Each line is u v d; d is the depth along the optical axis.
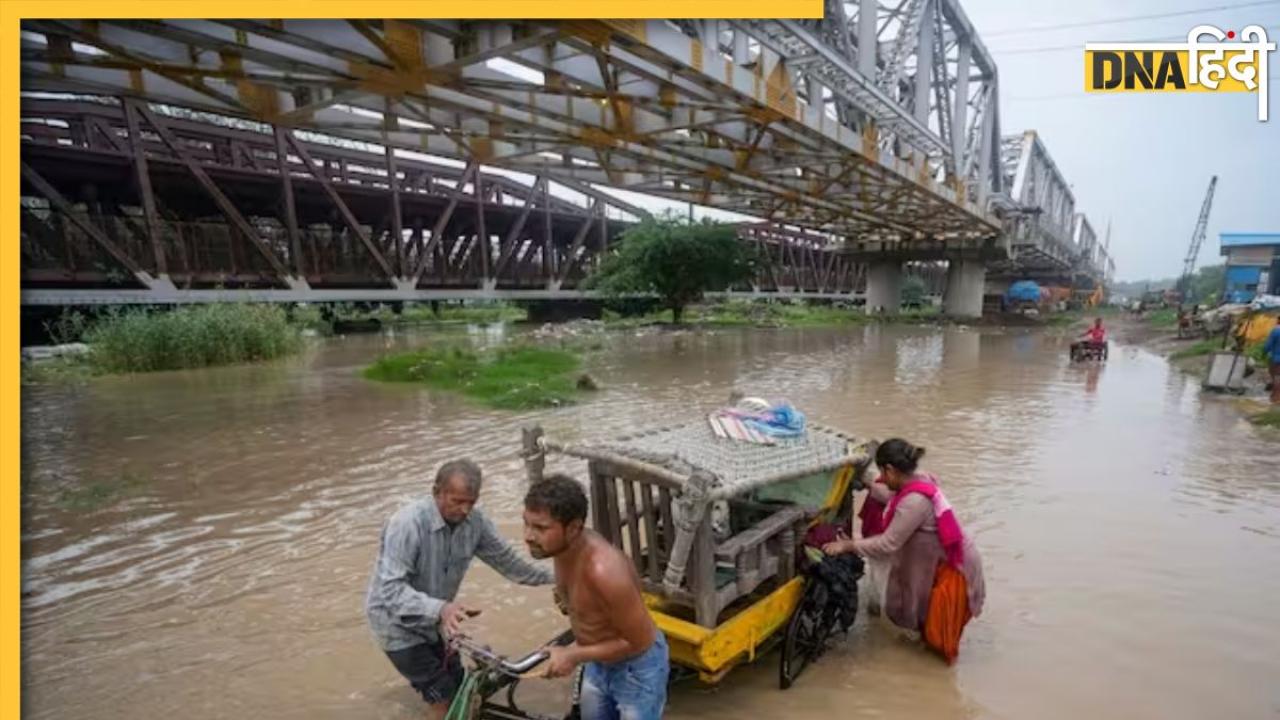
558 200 46.22
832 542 4.41
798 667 4.20
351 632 4.69
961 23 30.59
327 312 33.38
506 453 9.41
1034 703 3.86
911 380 16.98
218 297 26.66
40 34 10.80
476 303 52.22
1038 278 99.62
